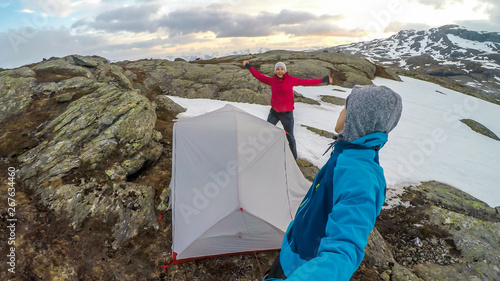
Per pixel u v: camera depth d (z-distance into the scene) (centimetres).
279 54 4175
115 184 768
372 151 127
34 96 1123
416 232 799
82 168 786
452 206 972
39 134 904
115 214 692
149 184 847
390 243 763
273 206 640
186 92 2089
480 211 966
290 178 741
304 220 143
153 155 944
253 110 1767
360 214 104
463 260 704
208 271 600
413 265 685
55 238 607
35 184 720
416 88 3544
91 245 617
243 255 636
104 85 1237
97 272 569
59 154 814
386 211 901
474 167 1405
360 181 113
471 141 1936
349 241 97
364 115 126
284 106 832
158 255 632
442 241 762
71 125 931
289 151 790
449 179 1200
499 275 662
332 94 2452
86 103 1052
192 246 590
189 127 765
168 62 2931
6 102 1051
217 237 592
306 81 816
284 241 167
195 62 3694
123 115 988
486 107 3262
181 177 698
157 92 2055
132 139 927
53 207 668
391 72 4112
